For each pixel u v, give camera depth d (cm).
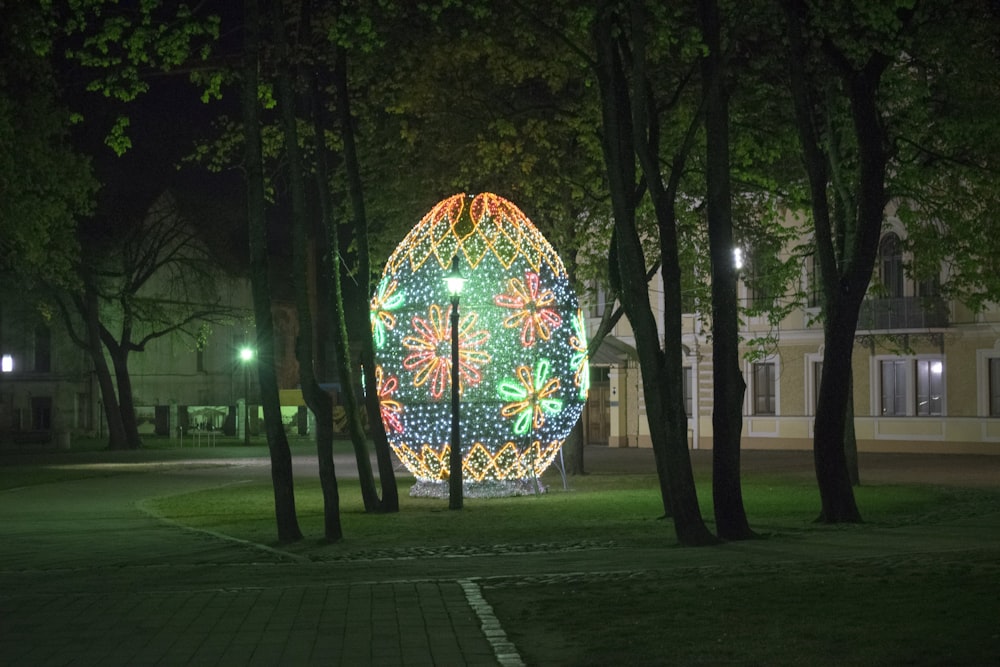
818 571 1252
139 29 1762
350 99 2653
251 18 1797
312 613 1062
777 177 2864
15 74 2803
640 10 1691
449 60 2459
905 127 2467
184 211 5812
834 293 2030
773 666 780
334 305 2284
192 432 6750
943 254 2798
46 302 5638
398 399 2534
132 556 1625
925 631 870
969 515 2073
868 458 4300
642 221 2944
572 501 2483
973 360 4547
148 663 860
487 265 2489
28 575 1398
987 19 2225
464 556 1570
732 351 1739
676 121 2442
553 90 2672
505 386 2480
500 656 859
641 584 1186
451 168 2898
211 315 6097
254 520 2172
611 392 5597
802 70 1992
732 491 1720
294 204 1884
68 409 7375
